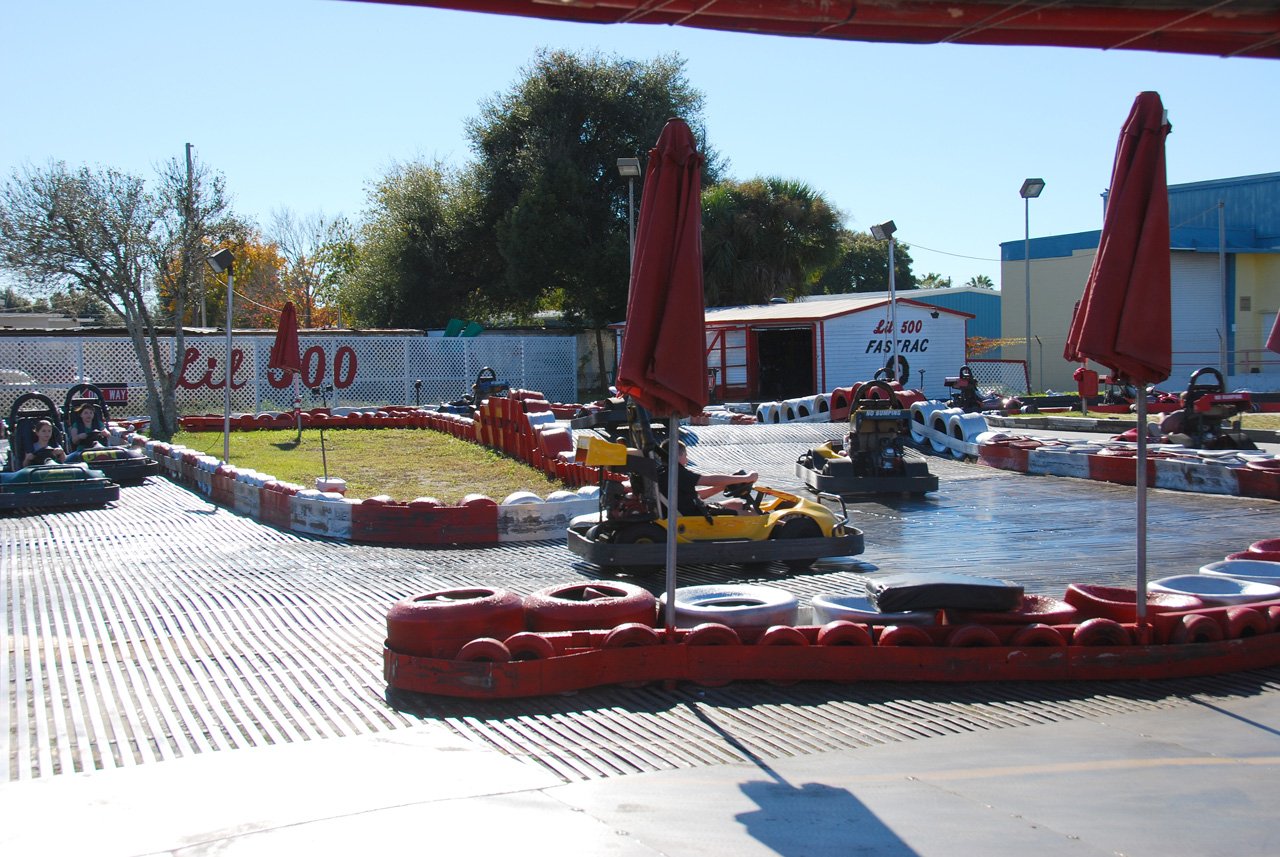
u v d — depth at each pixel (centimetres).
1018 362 3419
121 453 1398
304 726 436
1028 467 1440
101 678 512
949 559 841
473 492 1212
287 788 358
